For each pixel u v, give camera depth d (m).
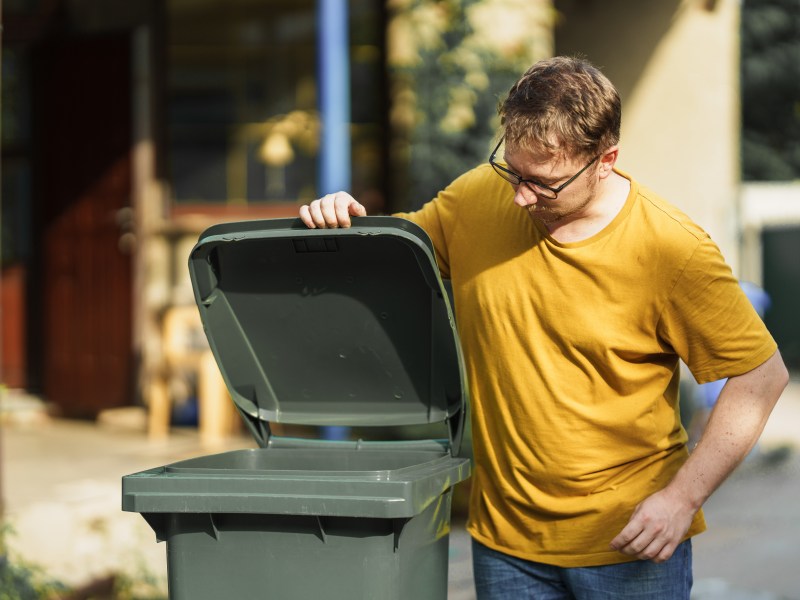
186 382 8.22
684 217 2.45
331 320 2.77
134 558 5.07
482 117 7.50
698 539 6.19
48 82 8.52
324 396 2.86
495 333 2.55
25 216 8.67
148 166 8.26
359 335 2.77
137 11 8.24
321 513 2.32
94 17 8.35
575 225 2.47
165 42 8.26
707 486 2.43
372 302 2.73
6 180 8.62
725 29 9.73
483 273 2.58
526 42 7.54
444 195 2.74
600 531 2.52
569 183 2.36
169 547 2.46
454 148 7.51
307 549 2.38
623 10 9.12
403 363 2.77
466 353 2.65
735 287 2.44
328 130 5.69
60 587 4.58
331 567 2.37
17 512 5.57
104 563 5.00
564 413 2.50
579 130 2.31
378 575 2.35
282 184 8.29
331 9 5.67
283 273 2.75
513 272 2.53
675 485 2.44
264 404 2.89
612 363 2.46
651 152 9.30
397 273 2.69
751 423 2.44
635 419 2.49
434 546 2.60
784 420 9.77
